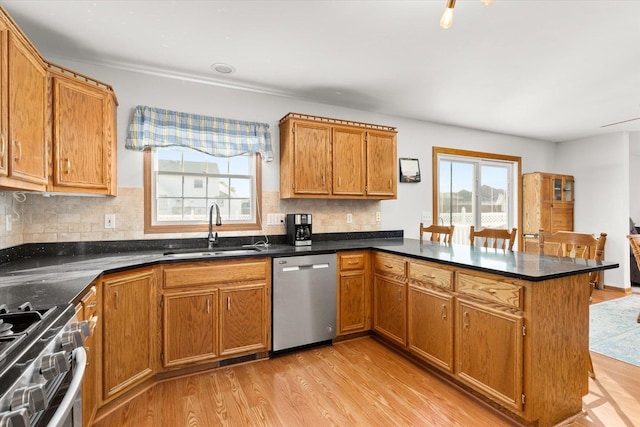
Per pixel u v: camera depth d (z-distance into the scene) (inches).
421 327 93.0
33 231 92.3
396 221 155.6
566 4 71.8
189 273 89.9
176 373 91.2
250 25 80.8
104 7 73.1
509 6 72.6
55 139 76.4
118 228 103.3
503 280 69.6
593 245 85.0
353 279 114.0
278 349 102.0
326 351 107.3
